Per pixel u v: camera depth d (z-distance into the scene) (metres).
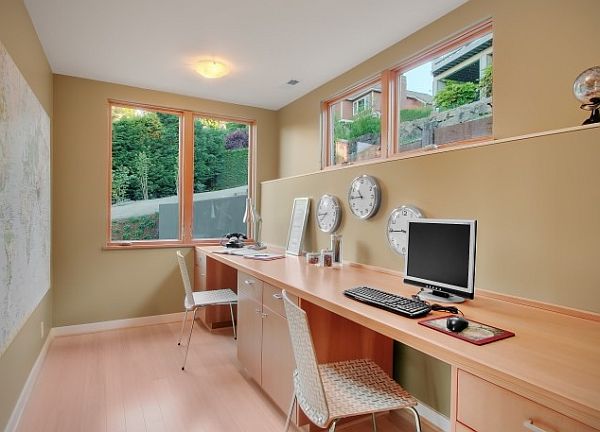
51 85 3.16
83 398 2.25
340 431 1.96
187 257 3.88
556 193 1.45
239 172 4.24
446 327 1.22
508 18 1.91
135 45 2.72
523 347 1.07
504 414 0.90
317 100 3.59
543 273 1.49
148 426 1.97
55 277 3.27
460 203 1.84
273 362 2.10
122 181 3.64
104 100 3.46
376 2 2.15
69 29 2.47
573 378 0.86
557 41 1.71
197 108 3.91
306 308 1.83
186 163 3.90
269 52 2.83
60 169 3.28
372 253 2.38
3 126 1.56
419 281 1.75
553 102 1.72
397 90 2.75
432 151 2.00
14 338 1.89
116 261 3.54
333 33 2.53
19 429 1.92
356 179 2.51
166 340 3.26
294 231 3.19
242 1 2.15
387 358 2.10
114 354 2.93
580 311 1.37
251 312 2.43
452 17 2.23
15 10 1.93
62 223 3.29
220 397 2.29
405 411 2.13
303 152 3.83
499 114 1.96
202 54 2.87
